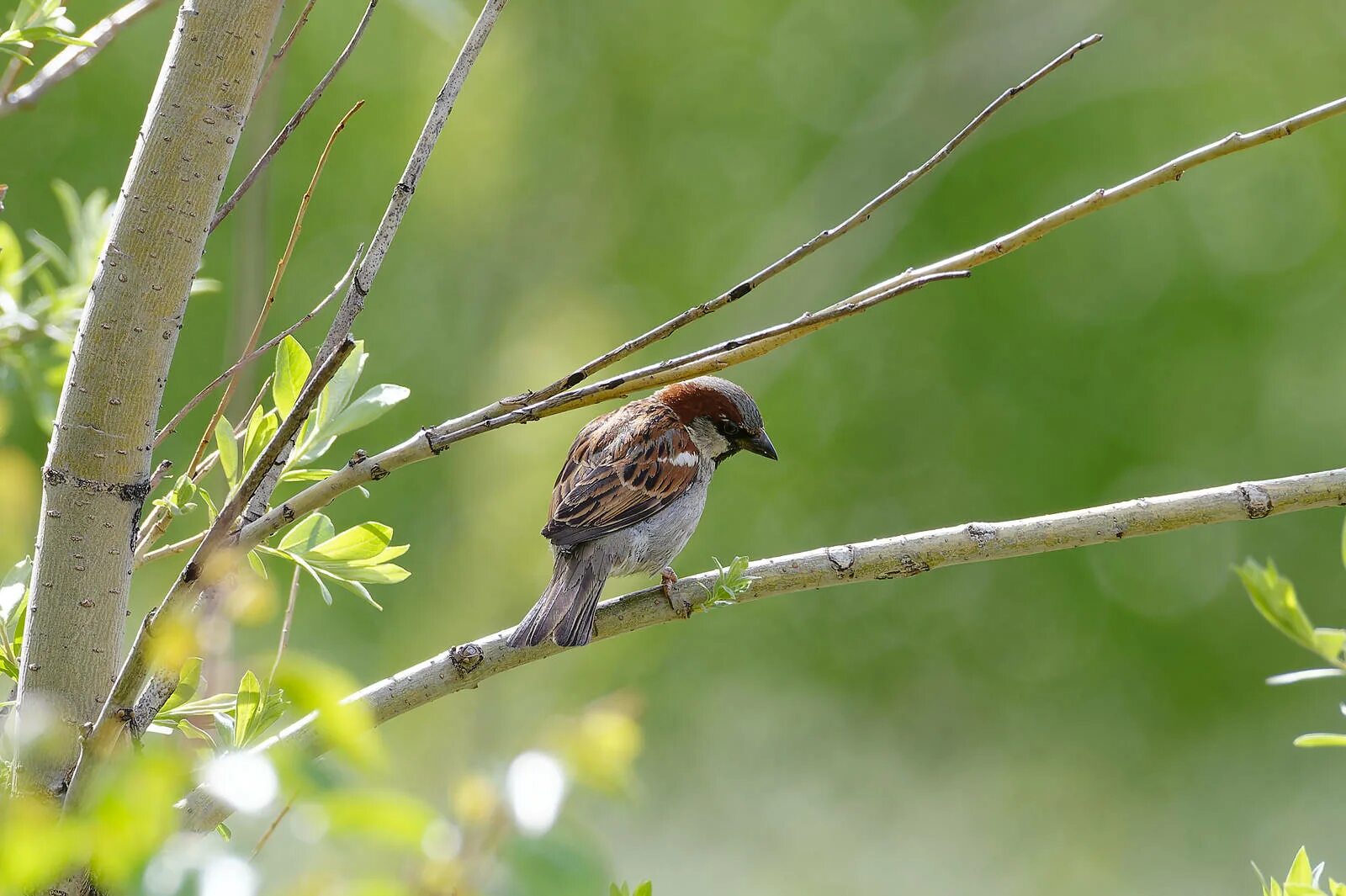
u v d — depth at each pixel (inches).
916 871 578.9
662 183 684.1
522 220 655.8
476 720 521.7
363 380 581.3
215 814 126.8
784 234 686.5
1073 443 600.1
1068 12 688.4
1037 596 602.2
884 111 701.3
